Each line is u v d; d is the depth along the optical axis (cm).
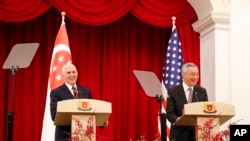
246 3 716
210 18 711
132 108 781
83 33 788
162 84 716
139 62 804
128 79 795
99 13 725
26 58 637
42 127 727
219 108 416
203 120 415
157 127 778
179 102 492
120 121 780
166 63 722
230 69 700
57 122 423
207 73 733
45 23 783
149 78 666
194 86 504
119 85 788
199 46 773
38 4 714
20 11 711
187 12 764
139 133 782
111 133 767
